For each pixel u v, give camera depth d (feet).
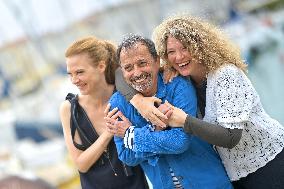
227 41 12.76
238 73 12.39
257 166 12.95
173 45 12.41
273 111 62.80
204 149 12.94
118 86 12.99
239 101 12.16
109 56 13.99
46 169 40.68
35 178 23.79
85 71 13.60
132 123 12.82
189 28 12.42
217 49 12.50
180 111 12.09
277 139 12.97
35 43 89.97
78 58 13.57
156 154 12.57
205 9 14.03
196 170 12.80
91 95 14.02
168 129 12.44
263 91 72.54
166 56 12.78
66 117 14.24
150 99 12.44
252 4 117.08
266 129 12.80
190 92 12.65
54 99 70.74
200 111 13.32
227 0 93.66
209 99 12.64
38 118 63.57
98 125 14.06
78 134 14.06
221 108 12.22
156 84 12.73
